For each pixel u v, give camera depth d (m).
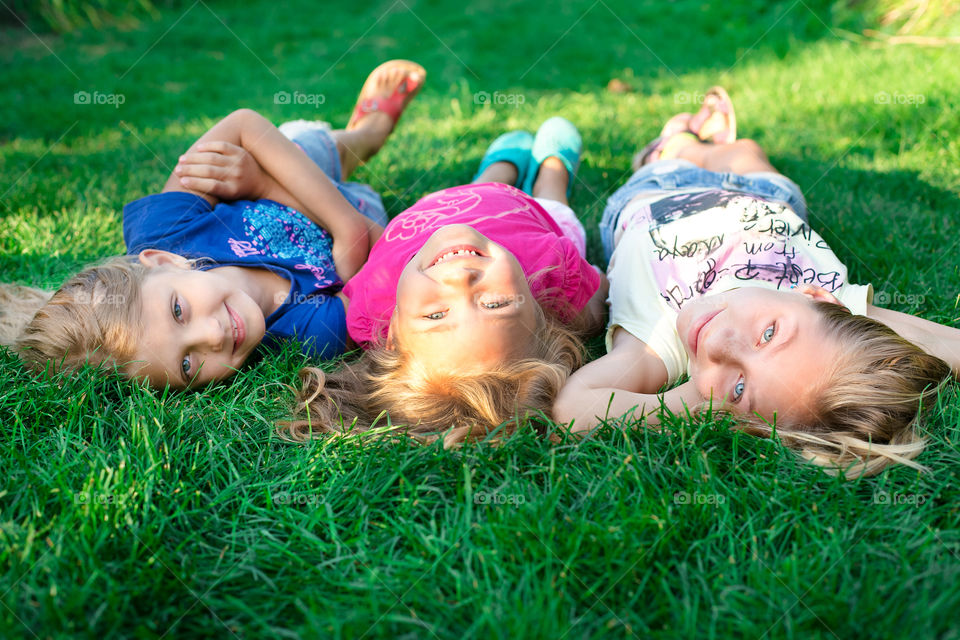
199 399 1.70
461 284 1.53
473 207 1.99
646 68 4.17
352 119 2.84
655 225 2.08
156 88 4.09
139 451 1.44
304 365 1.89
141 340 1.72
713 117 2.74
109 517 1.28
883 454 1.43
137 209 2.12
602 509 1.32
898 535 1.26
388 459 1.44
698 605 1.15
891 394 1.49
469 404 1.57
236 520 1.34
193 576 1.20
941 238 2.21
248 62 4.57
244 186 2.18
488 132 3.30
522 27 5.04
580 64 4.30
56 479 1.35
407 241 1.92
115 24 5.38
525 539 1.24
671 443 1.48
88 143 3.30
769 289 1.64
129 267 1.83
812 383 1.51
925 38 3.94
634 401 1.62
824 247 1.96
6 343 1.90
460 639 1.11
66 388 1.64
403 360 1.66
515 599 1.13
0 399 1.59
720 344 1.56
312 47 4.82
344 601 1.18
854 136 3.00
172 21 5.48
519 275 1.60
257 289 2.01
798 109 3.33
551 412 1.62
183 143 3.22
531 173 2.65
